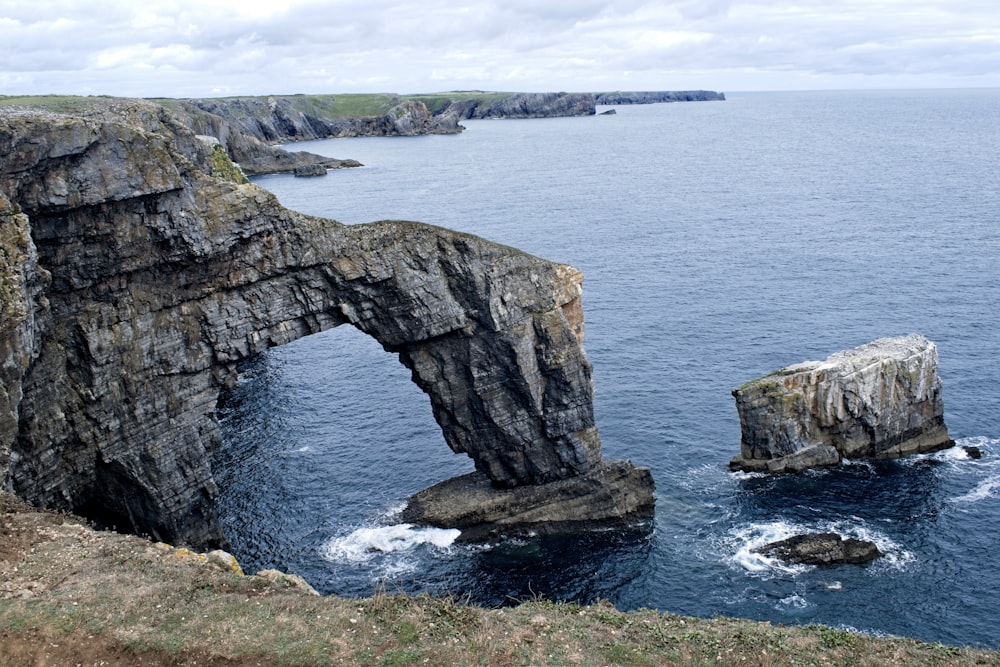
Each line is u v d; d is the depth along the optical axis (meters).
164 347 47.22
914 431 65.69
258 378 86.06
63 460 45.09
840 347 84.25
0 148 37.75
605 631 30.75
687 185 199.12
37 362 41.84
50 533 33.94
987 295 98.31
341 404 78.31
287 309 50.94
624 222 151.00
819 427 64.50
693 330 90.81
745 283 107.44
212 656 26.78
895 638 32.34
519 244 133.00
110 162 41.50
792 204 165.75
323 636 28.11
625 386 77.56
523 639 29.41
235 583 31.55
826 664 29.12
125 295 45.25
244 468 65.44
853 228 138.88
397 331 54.50
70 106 65.00
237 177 112.12
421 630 29.05
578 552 54.19
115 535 35.12
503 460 59.28
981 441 66.62
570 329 57.25
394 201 176.12
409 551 54.00
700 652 29.48
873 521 56.22
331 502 60.22
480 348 56.09
